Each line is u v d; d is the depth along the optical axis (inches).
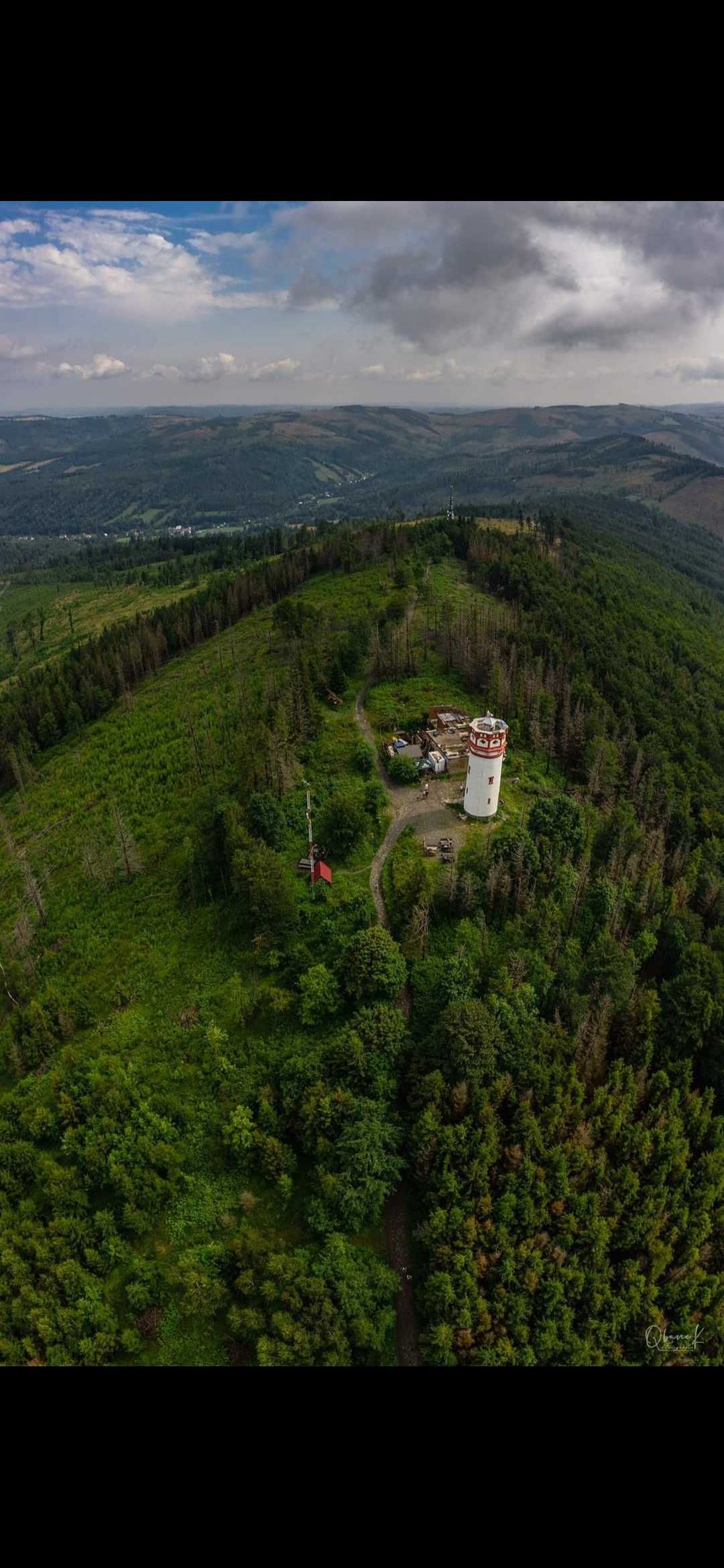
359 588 7317.9
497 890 3489.2
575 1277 2458.2
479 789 3932.1
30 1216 2588.6
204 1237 2556.6
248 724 5132.9
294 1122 2748.5
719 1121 2891.2
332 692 5211.6
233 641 7121.1
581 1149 2642.7
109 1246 2486.5
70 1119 2812.5
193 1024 3181.6
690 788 4872.0
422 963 3238.2
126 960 3582.7
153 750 5369.1
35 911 4020.7
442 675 5492.1
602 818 4232.3
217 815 3789.4
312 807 4082.2
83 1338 2294.5
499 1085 2714.1
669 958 3599.9
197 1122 2839.6
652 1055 3063.5
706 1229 2677.2
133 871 4097.0
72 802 5036.9
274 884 3356.3
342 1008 3080.7
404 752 4503.0
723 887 3885.3
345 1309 2276.1
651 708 5649.6
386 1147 2640.3
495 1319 2338.8
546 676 5531.5
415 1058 2854.3
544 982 3186.5
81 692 6619.1
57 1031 3250.5
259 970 3326.8
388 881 3631.9
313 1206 2532.0
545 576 7706.7
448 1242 2429.9
